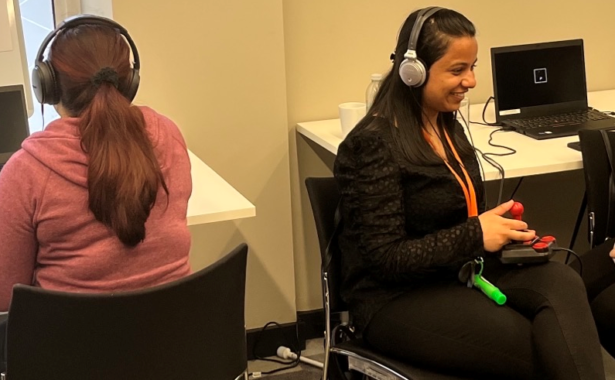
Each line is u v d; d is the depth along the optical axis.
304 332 2.76
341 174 1.65
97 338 1.19
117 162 1.27
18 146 2.07
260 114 2.51
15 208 1.28
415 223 1.67
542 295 1.54
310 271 2.78
